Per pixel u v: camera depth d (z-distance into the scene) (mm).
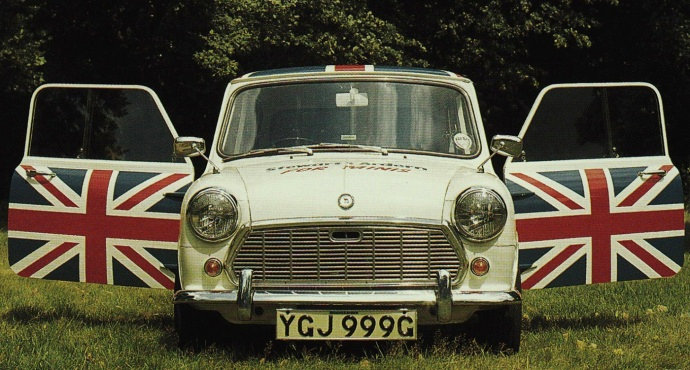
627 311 9047
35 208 7988
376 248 6359
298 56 22422
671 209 7910
